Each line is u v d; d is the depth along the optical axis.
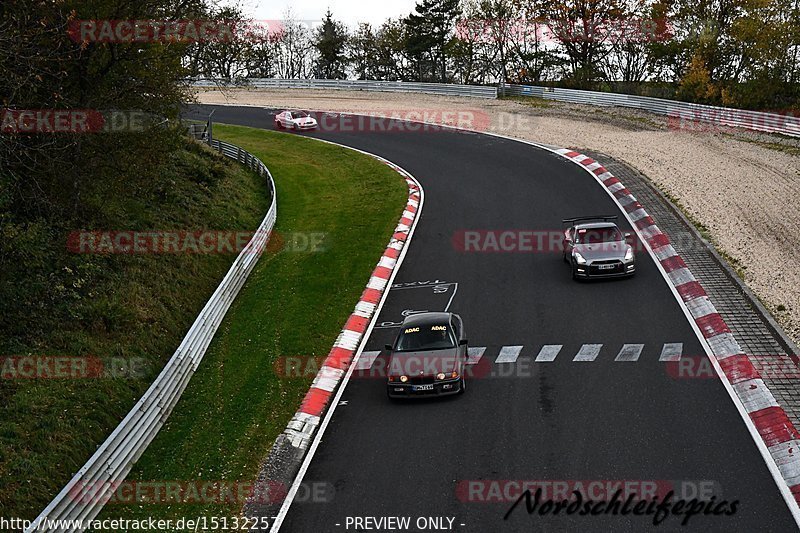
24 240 15.77
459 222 24.94
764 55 42.62
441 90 55.22
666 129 37.84
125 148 18.50
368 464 12.09
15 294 15.23
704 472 10.98
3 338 14.27
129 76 18.78
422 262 21.58
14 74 14.91
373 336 17.20
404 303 18.84
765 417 12.26
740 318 16.06
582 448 11.88
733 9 49.16
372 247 23.02
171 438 13.55
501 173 30.70
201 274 20.55
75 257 17.47
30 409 12.85
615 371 14.35
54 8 16.11
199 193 25.81
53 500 10.55
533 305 17.88
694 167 29.70
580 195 26.59
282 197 29.83
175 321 17.78
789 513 9.91
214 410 14.45
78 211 18.86
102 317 15.91
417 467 11.84
